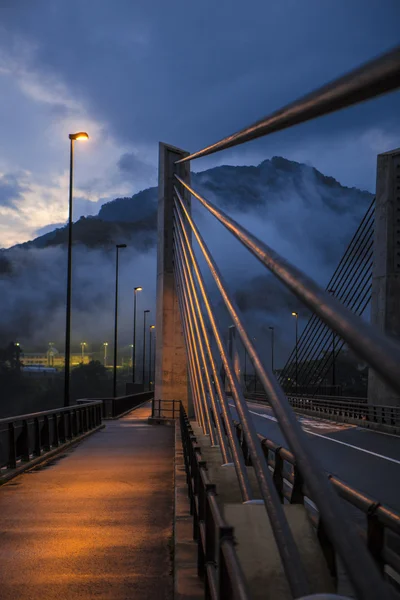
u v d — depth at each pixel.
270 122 2.77
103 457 17.61
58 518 9.48
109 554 7.48
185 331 22.78
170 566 6.97
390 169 33.62
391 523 2.73
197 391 21.14
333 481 3.89
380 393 31.75
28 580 6.47
